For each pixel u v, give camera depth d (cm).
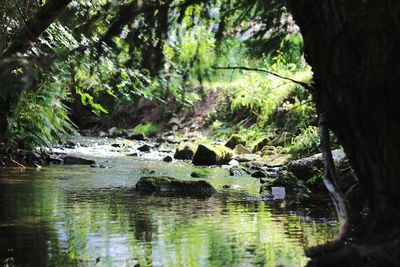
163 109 1805
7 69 379
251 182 783
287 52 486
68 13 695
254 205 566
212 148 1095
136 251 367
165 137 1648
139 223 459
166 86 605
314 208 551
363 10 297
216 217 492
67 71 657
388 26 293
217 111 1616
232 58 443
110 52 430
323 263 313
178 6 381
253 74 1341
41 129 1018
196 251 369
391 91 303
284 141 1160
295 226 455
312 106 1105
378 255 296
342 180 614
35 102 996
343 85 318
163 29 386
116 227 441
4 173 805
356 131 327
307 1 325
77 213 498
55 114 1099
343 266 308
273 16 400
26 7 637
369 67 301
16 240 392
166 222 465
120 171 896
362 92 311
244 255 360
